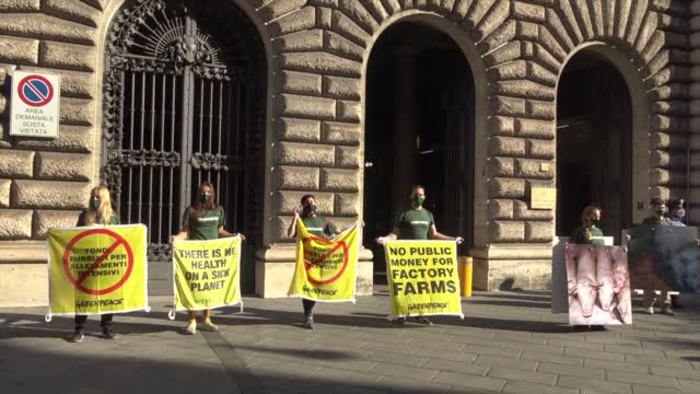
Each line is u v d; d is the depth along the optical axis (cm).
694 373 642
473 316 950
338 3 1120
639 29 1373
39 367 605
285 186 1071
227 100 1115
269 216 1086
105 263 730
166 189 1066
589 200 1641
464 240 1326
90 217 746
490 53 1240
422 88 1600
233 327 820
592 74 1595
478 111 1273
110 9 1001
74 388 542
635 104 1424
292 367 627
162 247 1054
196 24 1086
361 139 1129
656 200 1044
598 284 860
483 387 574
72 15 959
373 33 1145
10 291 916
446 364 653
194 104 1084
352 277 859
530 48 1270
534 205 1254
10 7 923
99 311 722
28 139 930
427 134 1581
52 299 710
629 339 802
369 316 925
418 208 889
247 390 547
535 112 1268
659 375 631
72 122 955
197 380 575
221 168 1100
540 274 1260
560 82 1717
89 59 966
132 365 621
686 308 1088
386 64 1725
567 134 1745
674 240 1009
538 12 1279
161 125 1062
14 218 919
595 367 657
